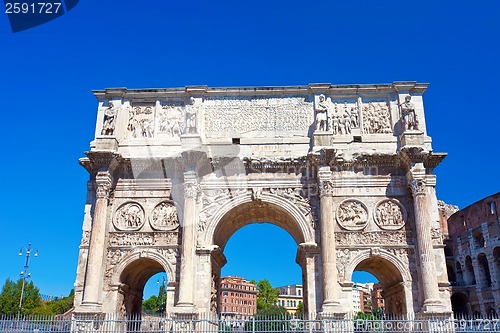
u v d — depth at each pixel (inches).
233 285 5039.4
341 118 1332.4
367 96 1360.7
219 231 1311.5
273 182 1268.5
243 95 1368.1
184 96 1378.0
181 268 1173.1
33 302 2883.9
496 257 2032.5
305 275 1222.3
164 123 1350.9
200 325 1117.1
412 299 1159.6
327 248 1168.2
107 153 1245.1
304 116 1334.9
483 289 2084.2
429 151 1224.8
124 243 1243.8
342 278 1181.7
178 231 1244.5
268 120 1334.9
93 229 1211.2
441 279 1157.7
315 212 1240.2
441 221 2453.2
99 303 1166.3
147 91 1370.6
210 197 1267.2
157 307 3737.7
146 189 1288.1
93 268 1176.8
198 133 1305.4
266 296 4675.2
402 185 1261.1
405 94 1343.5
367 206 1244.5
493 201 2069.4
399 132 1307.8
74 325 1110.4
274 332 948.0
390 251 1205.7
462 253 2258.9
